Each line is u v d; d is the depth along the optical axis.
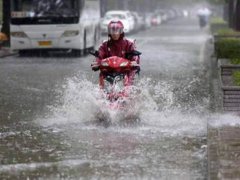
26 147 28.59
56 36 79.25
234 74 40.94
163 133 31.31
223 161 23.47
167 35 150.88
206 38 133.38
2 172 24.20
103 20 141.12
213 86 47.56
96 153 27.36
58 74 58.19
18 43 79.56
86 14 85.12
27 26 79.00
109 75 35.03
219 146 26.05
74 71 61.00
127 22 146.38
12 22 79.38
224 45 58.19
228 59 52.34
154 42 117.62
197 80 53.22
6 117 36.19
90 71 60.75
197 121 34.16
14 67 66.06
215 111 35.22
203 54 86.19
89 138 30.38
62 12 79.19
